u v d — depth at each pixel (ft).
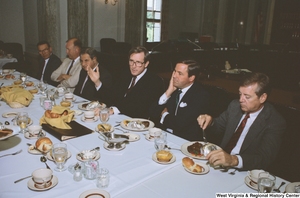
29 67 20.52
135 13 27.91
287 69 18.57
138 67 8.98
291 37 38.34
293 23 38.04
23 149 5.50
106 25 26.12
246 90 5.54
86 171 4.53
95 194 3.98
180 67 7.18
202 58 19.22
